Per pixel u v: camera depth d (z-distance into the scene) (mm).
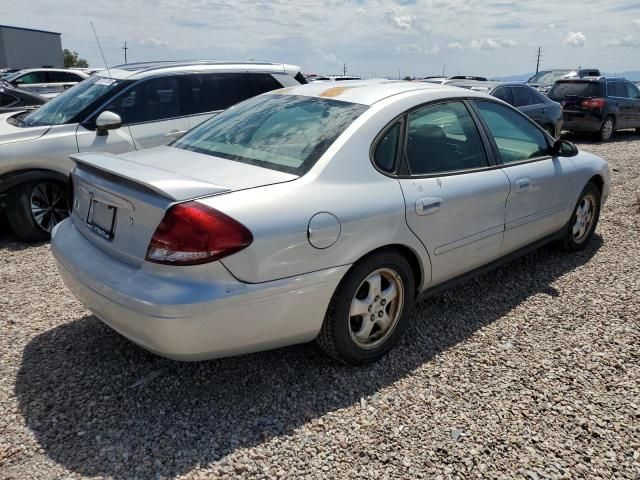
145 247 2617
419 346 3447
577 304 4043
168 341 2508
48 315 3809
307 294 2758
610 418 2771
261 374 3113
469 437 2627
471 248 3686
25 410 2762
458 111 3754
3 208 5363
